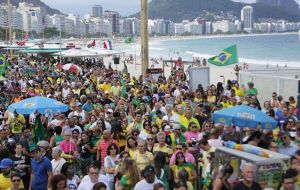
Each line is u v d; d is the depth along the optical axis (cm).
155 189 764
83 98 1884
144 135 1243
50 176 950
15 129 1489
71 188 947
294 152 966
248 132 1104
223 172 756
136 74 5609
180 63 4181
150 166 839
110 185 999
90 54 4678
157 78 2948
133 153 1045
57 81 3117
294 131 1210
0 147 1121
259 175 713
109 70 3988
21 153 1109
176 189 824
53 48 6400
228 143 827
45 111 1393
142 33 2908
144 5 2880
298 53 10969
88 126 1452
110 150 1032
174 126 1186
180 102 1723
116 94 2302
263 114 1108
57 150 1026
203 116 1495
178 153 977
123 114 1551
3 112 1933
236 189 718
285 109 1497
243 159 738
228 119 1104
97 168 893
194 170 983
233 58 2317
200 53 12569
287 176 721
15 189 887
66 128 1317
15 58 7256
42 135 1465
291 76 2139
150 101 1875
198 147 1068
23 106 1395
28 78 3372
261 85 2214
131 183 886
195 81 2591
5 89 2581
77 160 1156
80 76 3444
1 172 920
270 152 764
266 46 14950
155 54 12025
